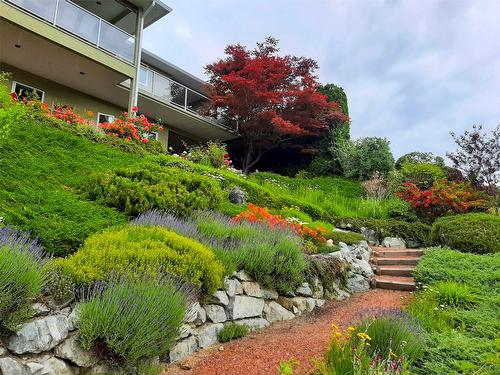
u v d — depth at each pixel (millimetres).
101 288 3307
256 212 7484
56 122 8719
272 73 18203
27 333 2797
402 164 17953
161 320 3271
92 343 3074
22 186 5434
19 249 3182
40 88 13547
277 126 17234
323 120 18516
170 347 3582
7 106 7848
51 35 11227
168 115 17219
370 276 7680
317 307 6074
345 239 8477
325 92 19859
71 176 6723
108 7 14789
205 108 17953
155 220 5320
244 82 16797
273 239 5965
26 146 7059
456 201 11547
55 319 2990
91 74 13359
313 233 7531
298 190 14477
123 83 14312
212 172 10203
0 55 12086
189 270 4090
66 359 2943
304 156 19562
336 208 12703
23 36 11031
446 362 3408
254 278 5160
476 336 4121
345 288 6945
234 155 20656
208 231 5508
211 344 4156
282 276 5488
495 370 3158
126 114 11594
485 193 12570
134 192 5777
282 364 3297
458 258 7109
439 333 4113
